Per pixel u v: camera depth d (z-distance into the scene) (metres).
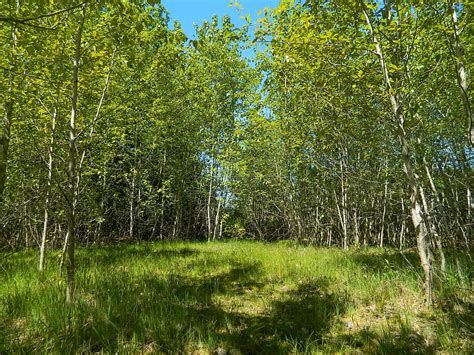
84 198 10.99
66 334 3.36
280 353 3.32
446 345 3.34
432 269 4.47
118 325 3.71
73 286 4.27
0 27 4.78
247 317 4.31
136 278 6.07
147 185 15.49
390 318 4.08
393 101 4.79
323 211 13.83
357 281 5.45
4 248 11.93
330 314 4.28
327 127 6.00
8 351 3.01
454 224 6.40
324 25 5.08
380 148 5.72
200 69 14.25
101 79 6.39
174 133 15.68
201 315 4.27
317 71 5.14
